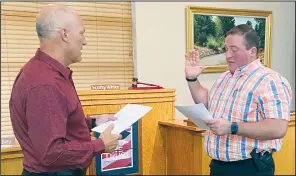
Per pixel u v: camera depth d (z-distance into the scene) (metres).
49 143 1.25
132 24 3.03
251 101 1.50
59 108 1.29
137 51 2.96
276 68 3.74
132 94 2.36
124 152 2.36
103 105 2.26
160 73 3.07
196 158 2.25
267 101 1.45
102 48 2.95
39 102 1.26
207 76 3.27
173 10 3.08
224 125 1.43
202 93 1.84
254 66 1.56
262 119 1.49
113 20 2.97
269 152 1.58
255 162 1.54
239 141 1.55
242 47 1.55
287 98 1.48
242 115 1.52
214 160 1.71
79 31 1.39
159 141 2.50
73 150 1.32
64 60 1.39
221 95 1.65
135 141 2.40
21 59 2.68
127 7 3.02
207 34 3.23
